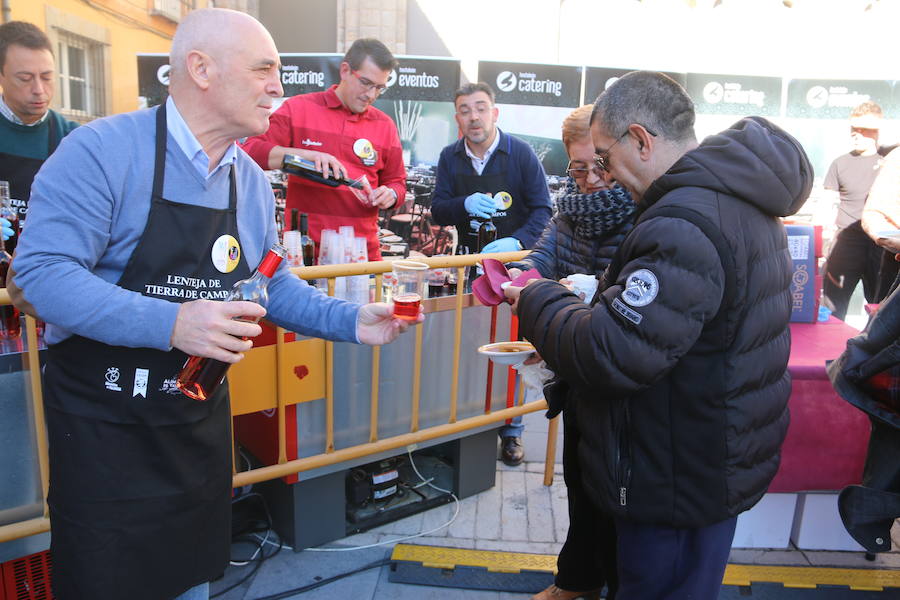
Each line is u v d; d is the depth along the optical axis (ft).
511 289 6.33
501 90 20.20
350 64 10.48
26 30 8.93
